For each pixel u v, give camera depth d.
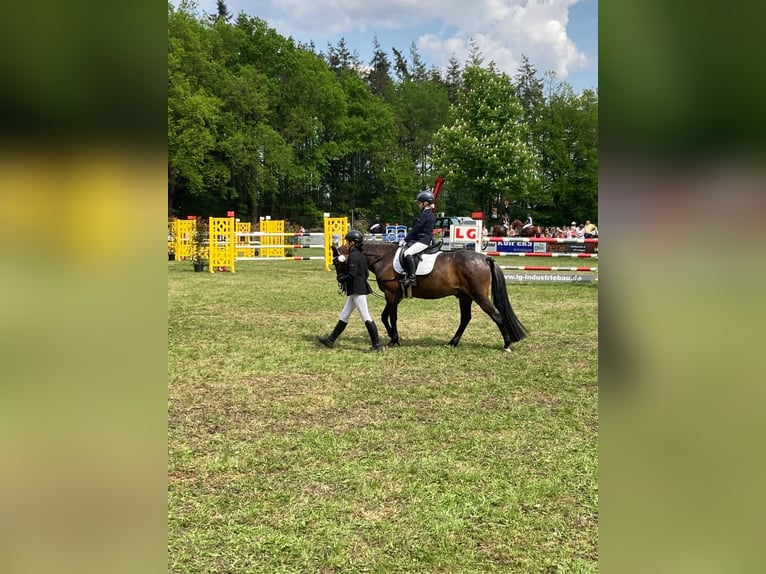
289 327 9.23
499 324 7.49
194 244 19.11
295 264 22.19
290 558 2.80
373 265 7.70
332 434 4.46
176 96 31.47
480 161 34.88
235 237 19.89
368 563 2.76
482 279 7.43
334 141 48.16
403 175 48.12
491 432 4.53
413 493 3.48
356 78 50.94
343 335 8.65
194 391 5.65
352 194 51.97
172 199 39.31
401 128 52.47
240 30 42.75
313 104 47.03
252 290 13.89
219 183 38.72
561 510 3.29
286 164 42.38
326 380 6.08
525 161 34.94
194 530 3.05
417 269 7.51
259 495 3.45
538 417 4.88
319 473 3.76
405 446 4.23
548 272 16.42
